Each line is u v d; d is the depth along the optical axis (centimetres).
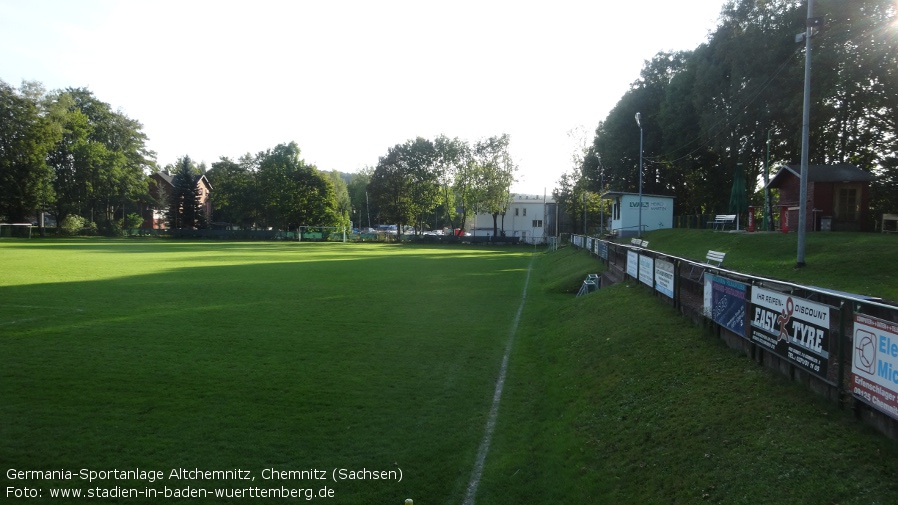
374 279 2609
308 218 8412
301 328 1380
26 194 6431
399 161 8356
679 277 1084
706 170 4641
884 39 2661
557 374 994
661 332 990
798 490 444
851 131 3431
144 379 921
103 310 1573
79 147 6994
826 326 557
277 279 2525
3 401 802
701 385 712
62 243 5556
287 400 835
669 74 5106
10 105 6312
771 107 3397
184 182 8169
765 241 2200
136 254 4091
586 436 688
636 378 822
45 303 1678
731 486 482
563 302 1842
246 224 9450
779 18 3431
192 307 1662
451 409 815
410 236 7644
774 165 3947
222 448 660
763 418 572
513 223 9331
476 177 8144
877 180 3338
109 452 641
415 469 617
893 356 457
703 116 3947
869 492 414
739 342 775
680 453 568
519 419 779
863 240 1825
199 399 829
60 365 995
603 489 551
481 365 1068
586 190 6450
